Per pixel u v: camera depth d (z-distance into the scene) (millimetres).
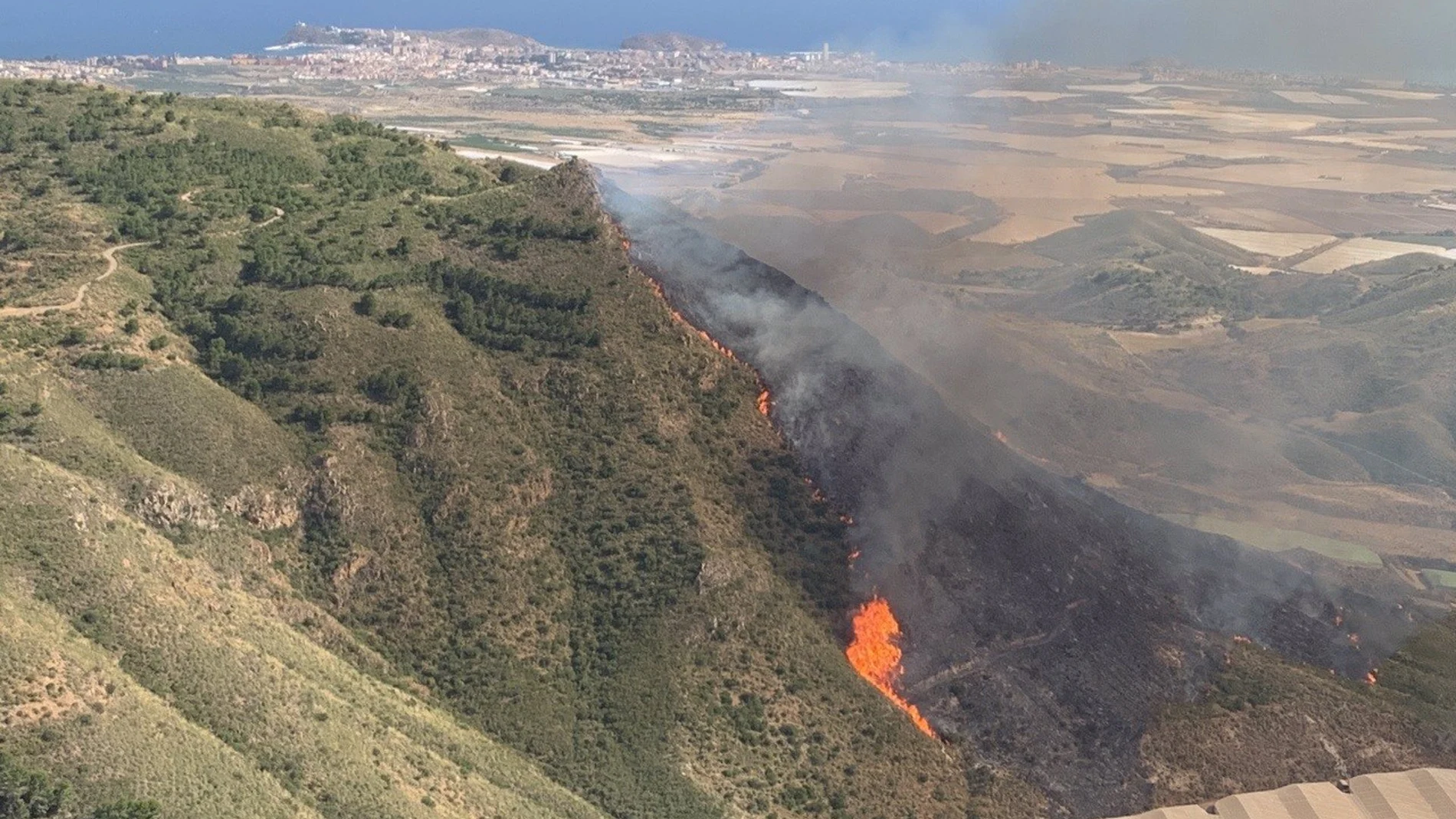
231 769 108125
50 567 118688
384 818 110625
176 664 116125
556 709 135125
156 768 104750
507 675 136375
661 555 146125
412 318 157500
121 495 132500
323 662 128375
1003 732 146625
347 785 112688
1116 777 145000
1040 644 156000
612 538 147125
